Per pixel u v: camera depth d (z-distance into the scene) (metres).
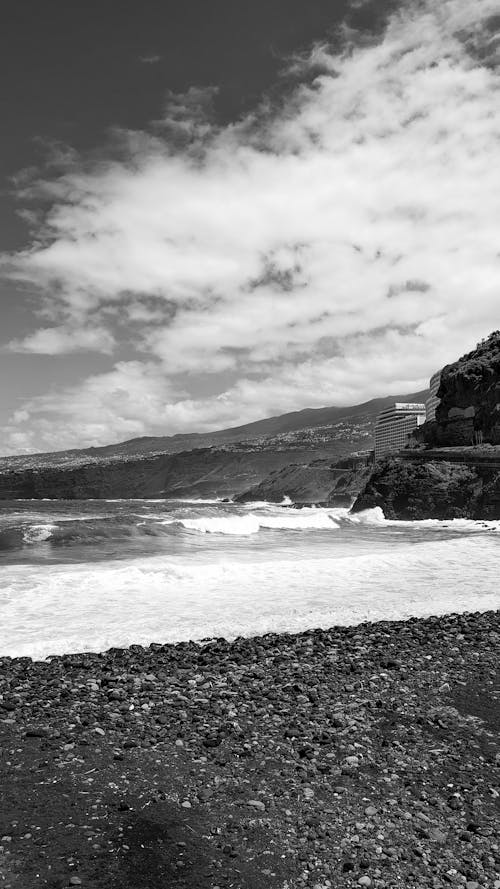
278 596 18.33
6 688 9.67
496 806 6.28
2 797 6.17
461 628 14.02
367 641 12.85
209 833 5.64
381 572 23.31
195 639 13.30
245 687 9.95
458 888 4.93
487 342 80.88
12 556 26.02
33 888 4.71
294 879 4.98
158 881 4.88
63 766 6.94
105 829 5.63
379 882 4.97
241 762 7.18
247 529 47.41
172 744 7.66
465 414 73.50
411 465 67.62
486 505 58.44
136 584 19.61
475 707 9.19
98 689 9.76
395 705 9.19
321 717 8.64
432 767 7.17
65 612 15.73
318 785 6.65
